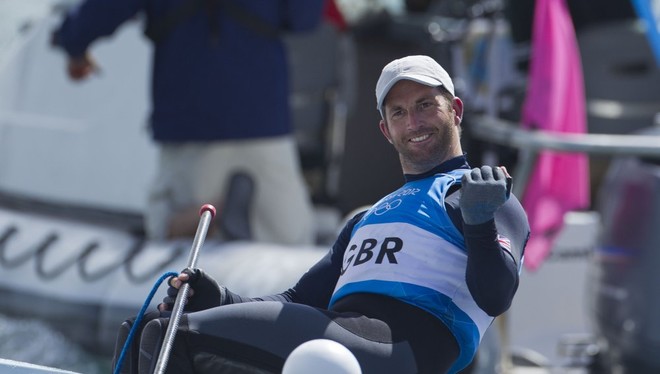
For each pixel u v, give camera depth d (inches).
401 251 529.3
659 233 934.4
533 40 1024.9
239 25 1002.1
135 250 1058.7
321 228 1212.5
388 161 1205.1
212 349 511.2
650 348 934.4
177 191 1032.2
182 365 515.8
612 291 965.8
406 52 1177.4
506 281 502.0
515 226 529.3
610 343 976.9
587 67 1103.6
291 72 1219.9
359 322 515.2
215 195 1030.4
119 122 1174.3
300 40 1217.4
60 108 1202.6
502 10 1102.4
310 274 585.3
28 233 1136.2
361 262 537.6
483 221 494.3
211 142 1010.1
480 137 1091.9
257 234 1057.5
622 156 964.0
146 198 1077.8
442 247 526.0
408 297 522.3
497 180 492.4
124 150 1170.6
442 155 545.6
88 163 1181.7
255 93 1010.1
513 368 1016.9
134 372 536.4
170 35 1005.2
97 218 1154.0
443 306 522.3
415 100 538.6
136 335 537.0
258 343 508.4
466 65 1106.1
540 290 1031.0
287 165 1044.5
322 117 1226.0
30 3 1253.7
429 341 518.3
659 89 1099.9
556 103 947.3
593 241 1037.8
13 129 1219.9
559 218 949.2
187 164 1024.9
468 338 528.7
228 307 519.2
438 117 540.1
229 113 1005.2
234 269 983.6
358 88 1202.6
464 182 493.0
